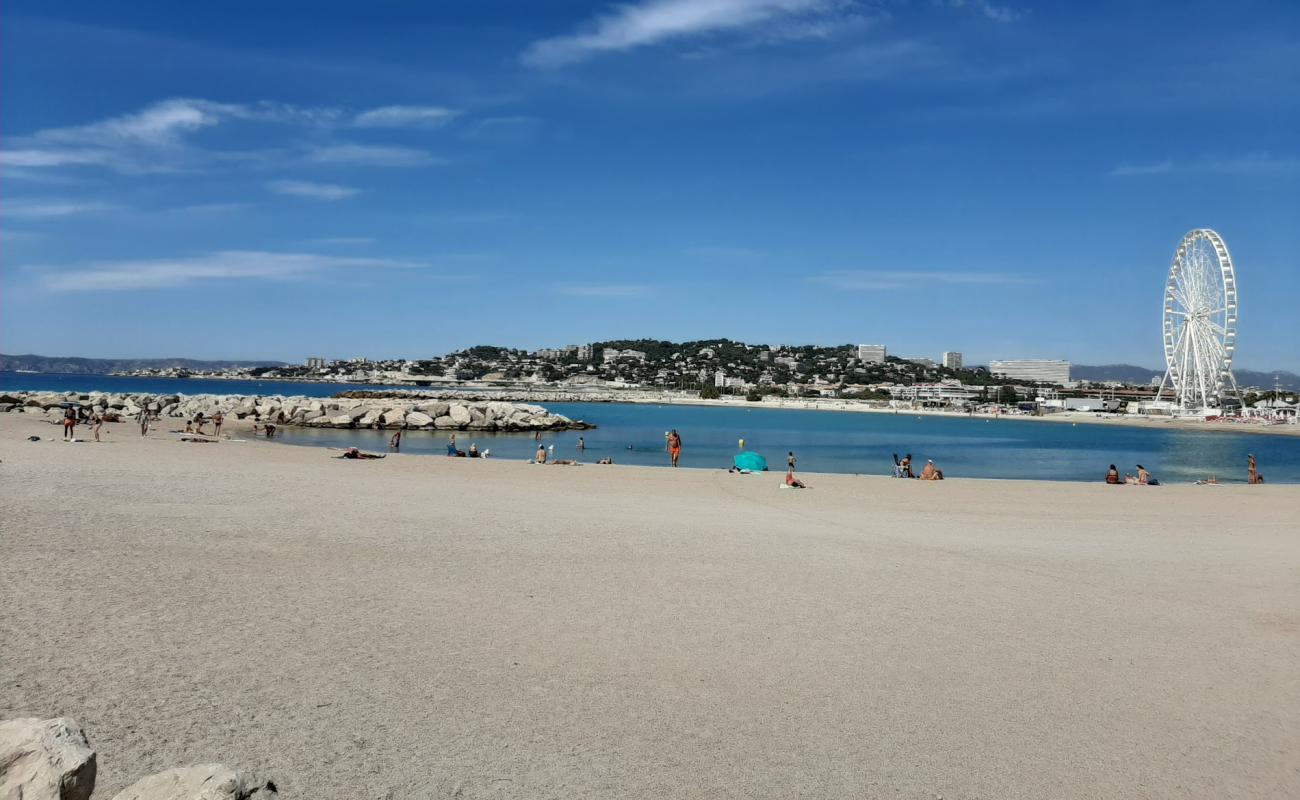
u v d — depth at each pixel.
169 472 22.45
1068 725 6.83
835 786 5.60
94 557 11.00
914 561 13.55
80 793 3.67
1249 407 178.12
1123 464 57.59
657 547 13.93
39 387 161.62
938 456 62.81
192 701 6.39
